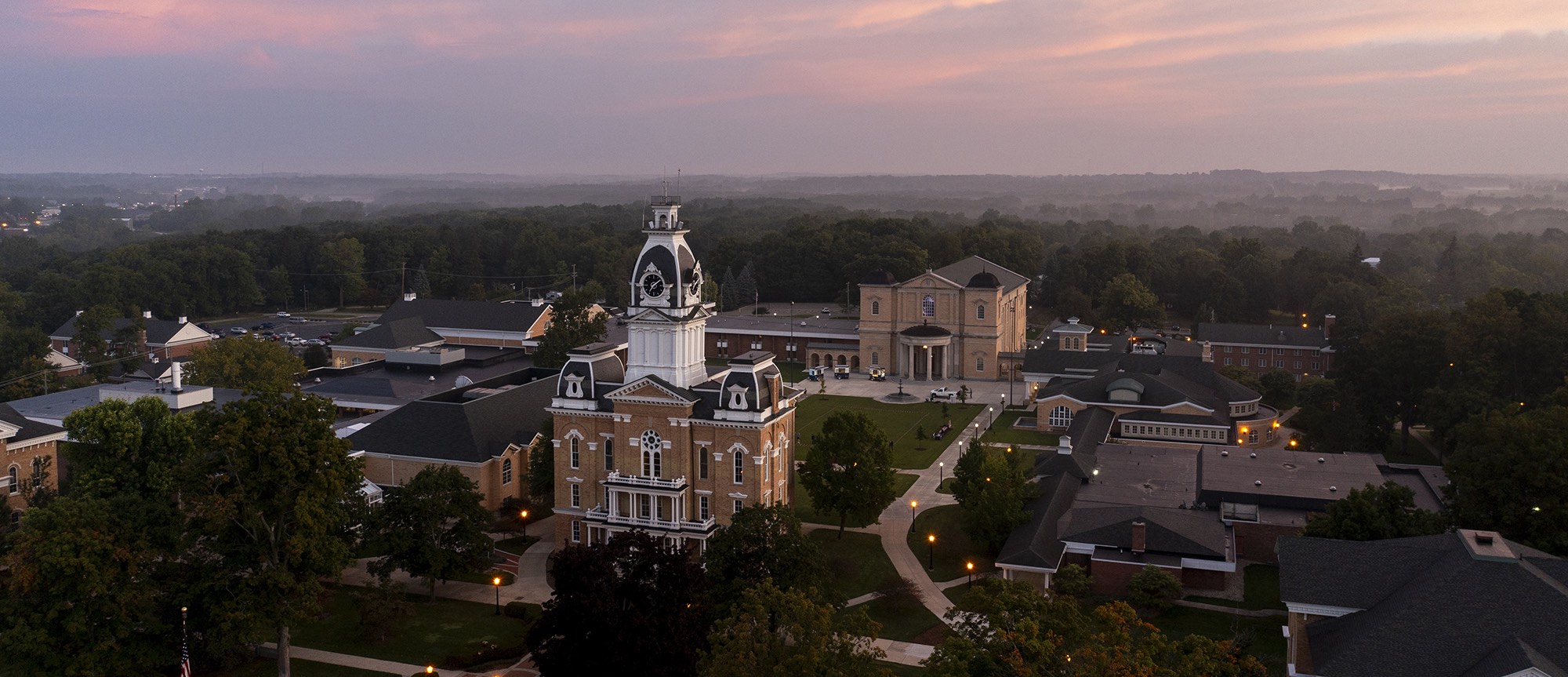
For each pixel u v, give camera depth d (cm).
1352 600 8000
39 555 8450
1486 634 7112
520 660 9712
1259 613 10300
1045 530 11362
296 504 9412
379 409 16450
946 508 13925
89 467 10675
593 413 12062
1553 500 10212
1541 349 16138
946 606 10775
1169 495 12788
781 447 12300
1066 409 18288
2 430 12725
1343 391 17112
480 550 10956
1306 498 12000
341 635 10244
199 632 9544
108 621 8838
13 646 8344
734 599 9506
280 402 9744
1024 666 6569
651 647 8425
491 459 13362
